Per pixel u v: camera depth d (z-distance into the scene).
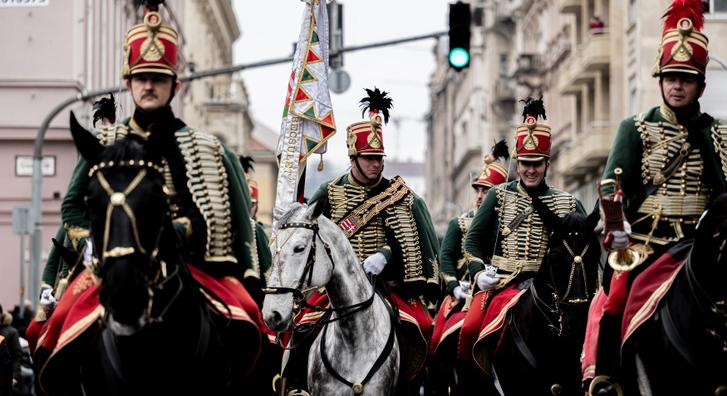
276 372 18.22
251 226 14.29
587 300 16.91
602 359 14.22
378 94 18.66
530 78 83.38
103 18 57.84
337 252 16.39
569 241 17.00
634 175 14.24
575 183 72.06
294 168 18.64
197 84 89.38
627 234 13.42
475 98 120.69
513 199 19.38
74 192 13.31
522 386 17.72
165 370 12.41
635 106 56.25
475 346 18.23
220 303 13.50
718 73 40.38
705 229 12.87
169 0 70.88
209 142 13.85
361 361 16.75
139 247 11.52
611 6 60.91
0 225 52.09
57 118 52.09
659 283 13.52
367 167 18.56
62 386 13.14
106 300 11.40
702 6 14.23
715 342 12.95
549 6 81.44
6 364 23.97
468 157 120.88
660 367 13.29
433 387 20.48
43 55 52.31
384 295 17.94
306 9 18.89
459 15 28.62
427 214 18.98
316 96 18.72
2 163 52.22
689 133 14.09
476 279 18.80
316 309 16.56
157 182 11.80
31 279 36.25
